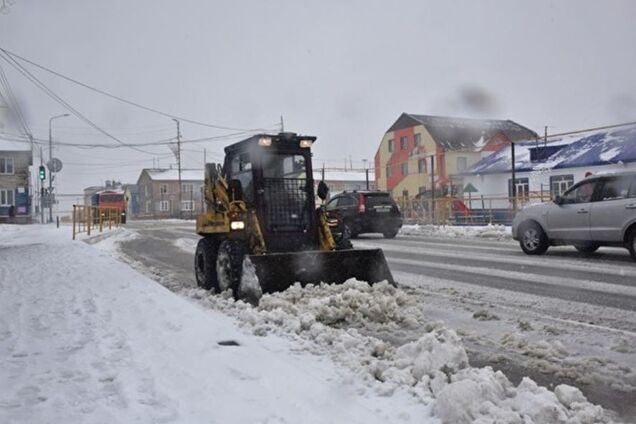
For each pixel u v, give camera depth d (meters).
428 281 9.60
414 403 3.86
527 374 4.78
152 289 8.44
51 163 43.97
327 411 3.69
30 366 4.78
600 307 7.18
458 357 4.36
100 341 5.50
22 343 5.51
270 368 4.57
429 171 48.06
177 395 4.03
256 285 7.54
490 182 36.56
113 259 13.27
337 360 4.87
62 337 5.69
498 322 6.59
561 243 12.59
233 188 8.51
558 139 37.31
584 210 11.88
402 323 6.52
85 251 15.55
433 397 3.95
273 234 8.56
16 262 13.09
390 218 20.19
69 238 22.00
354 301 6.92
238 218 8.30
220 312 7.24
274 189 8.67
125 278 9.68
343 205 20.56
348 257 8.05
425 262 12.20
